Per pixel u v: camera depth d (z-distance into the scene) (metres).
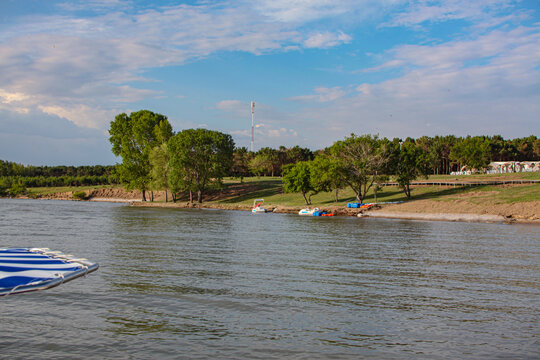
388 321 18.12
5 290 9.20
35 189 196.25
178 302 20.41
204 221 70.88
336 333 16.62
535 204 73.94
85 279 24.83
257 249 37.97
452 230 57.34
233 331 16.67
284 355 14.51
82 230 52.56
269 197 124.88
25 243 40.12
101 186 195.75
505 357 14.60
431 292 23.06
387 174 100.19
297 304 20.36
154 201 143.62
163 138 131.00
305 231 55.31
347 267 29.84
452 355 14.73
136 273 26.70
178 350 14.80
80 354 14.35
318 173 98.88
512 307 20.38
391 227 61.84
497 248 39.94
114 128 132.88
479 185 99.56
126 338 15.80
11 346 14.91
